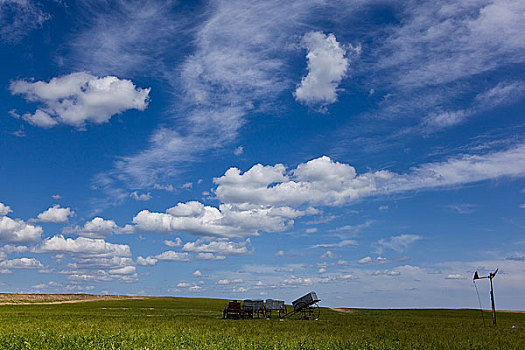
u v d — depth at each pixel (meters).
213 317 66.31
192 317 62.47
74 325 41.69
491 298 53.69
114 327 39.75
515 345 31.95
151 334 33.22
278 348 27.22
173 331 36.44
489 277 54.09
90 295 134.12
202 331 37.47
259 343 29.31
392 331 42.12
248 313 67.44
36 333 32.09
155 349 25.72
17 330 35.22
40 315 60.62
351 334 38.38
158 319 54.31
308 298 67.12
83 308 85.75
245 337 32.97
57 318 53.34
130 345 26.55
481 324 56.31
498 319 72.38
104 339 29.02
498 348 29.84
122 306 95.56
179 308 92.19
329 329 43.69
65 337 29.55
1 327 38.50
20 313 66.25
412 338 35.12
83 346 26.14
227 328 42.16
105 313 69.25
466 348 29.59
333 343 30.34
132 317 58.19
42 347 25.69
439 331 42.97
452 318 73.38
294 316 74.62
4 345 26.23
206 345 27.33
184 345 27.20
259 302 67.94
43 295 121.75
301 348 27.34
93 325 41.78
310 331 40.91
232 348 26.62
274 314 81.00
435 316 81.19
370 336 36.47
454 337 36.56
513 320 69.81
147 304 104.69
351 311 100.19
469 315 88.00
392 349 28.28
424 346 29.98
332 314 83.94
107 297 131.62
